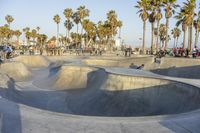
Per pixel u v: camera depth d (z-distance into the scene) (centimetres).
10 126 639
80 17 6619
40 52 4209
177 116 752
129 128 642
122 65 2609
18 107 809
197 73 2109
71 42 8919
